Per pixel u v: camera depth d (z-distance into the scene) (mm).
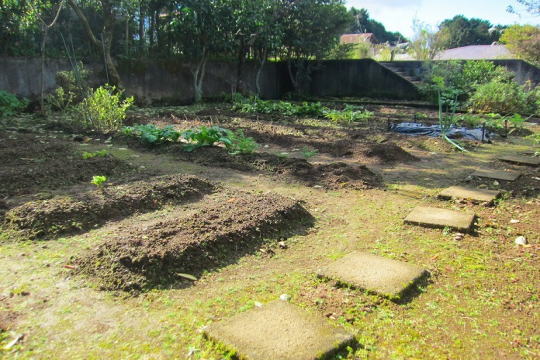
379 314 2400
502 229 3699
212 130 6344
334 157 6551
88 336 2182
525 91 13773
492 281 2803
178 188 4332
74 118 8141
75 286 2646
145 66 12867
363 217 3984
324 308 2451
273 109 11719
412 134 8750
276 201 3918
